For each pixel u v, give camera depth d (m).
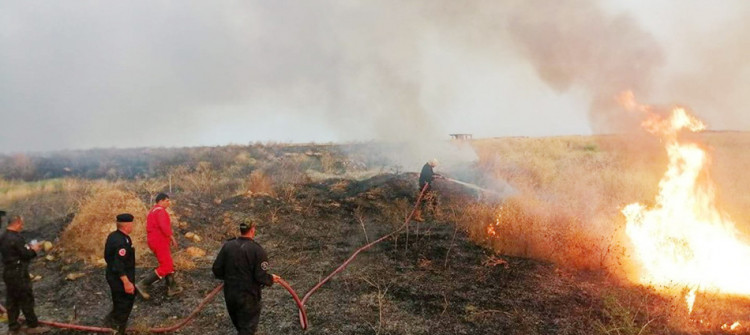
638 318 5.52
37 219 10.61
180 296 6.51
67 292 6.68
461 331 5.32
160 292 6.59
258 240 9.24
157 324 5.66
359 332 5.35
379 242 8.80
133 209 8.89
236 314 4.75
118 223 5.15
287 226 10.09
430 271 7.19
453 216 10.36
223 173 17.88
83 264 7.78
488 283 6.66
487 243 8.37
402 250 8.24
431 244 8.43
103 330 5.36
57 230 9.30
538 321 5.51
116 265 5.00
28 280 5.34
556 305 5.92
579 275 6.97
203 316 5.87
